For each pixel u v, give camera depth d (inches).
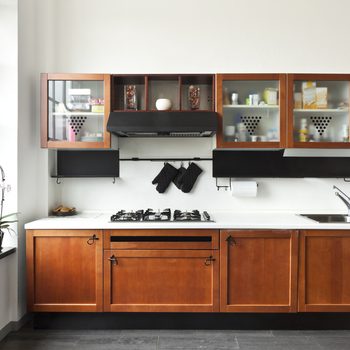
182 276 92.2
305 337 90.4
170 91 113.3
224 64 114.0
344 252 92.0
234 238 91.7
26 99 99.8
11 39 94.6
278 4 113.5
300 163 112.7
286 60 113.8
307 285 92.2
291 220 97.8
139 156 114.9
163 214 102.9
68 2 113.3
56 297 92.4
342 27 113.3
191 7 113.9
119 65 114.0
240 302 92.2
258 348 84.5
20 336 90.7
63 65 113.7
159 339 89.1
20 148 96.3
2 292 89.3
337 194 107.9
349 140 103.3
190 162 114.3
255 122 106.0
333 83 104.8
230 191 114.7
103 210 115.4
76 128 105.2
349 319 95.0
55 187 114.0
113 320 95.2
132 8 113.9
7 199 94.7
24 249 98.2
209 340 88.6
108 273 91.9
